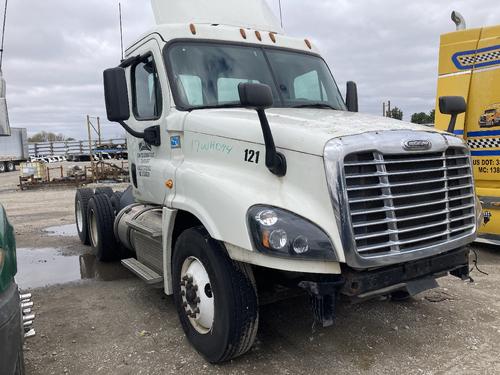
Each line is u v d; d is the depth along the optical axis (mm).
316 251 3002
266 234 3025
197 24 4691
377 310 4652
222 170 3689
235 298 3381
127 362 3736
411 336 4078
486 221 6543
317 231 3035
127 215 5832
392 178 3205
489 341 3957
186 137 4172
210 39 4637
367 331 4195
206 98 4367
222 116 3869
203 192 3641
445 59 6945
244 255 3232
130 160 5512
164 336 4195
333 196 3020
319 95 5047
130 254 6871
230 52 4656
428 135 3445
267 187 3311
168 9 4852
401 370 3518
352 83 5461
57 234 9336
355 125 3393
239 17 5145
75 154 39656
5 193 19328
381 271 3205
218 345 3480
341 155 3020
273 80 4691
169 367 3635
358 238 3049
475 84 6621
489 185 6613
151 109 4820
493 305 4746
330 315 3197
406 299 4879
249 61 4695
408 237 3289
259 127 3473
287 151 3283
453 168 3594
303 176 3182
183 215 4250
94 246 7273
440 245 3426
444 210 3490
